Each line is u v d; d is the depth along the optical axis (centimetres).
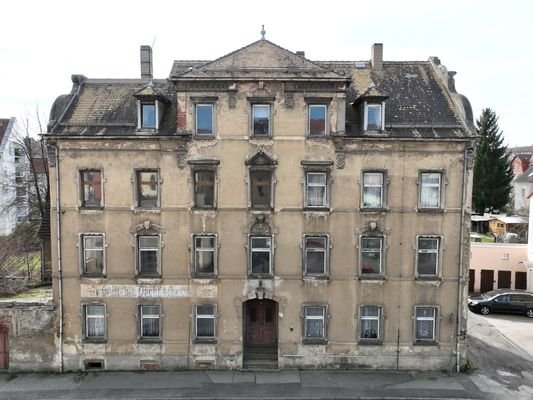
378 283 2131
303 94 2059
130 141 2091
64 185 2114
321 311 2175
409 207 2100
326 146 2084
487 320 2958
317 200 2134
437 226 2105
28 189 4588
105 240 2125
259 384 2020
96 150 2098
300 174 2095
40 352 2169
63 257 2139
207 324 2195
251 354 2217
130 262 2136
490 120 6153
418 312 2164
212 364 2173
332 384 2017
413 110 2214
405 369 2161
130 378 2094
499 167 6128
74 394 1944
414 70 2488
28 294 2541
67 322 2159
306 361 2170
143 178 2133
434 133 2092
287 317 2158
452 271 2122
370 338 2180
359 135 2064
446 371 2153
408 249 2117
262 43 2106
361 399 1884
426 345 2148
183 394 1933
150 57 2525
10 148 5781
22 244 3638
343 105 2050
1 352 2188
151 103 2103
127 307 2155
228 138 2083
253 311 2239
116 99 2305
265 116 2103
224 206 2112
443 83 2356
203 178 2133
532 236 3353
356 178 2092
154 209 2114
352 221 2111
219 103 2070
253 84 2055
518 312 3039
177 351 2169
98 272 2162
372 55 2512
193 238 2133
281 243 2125
